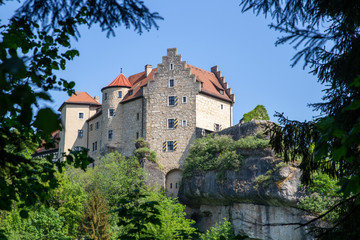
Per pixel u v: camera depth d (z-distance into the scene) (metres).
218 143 61.06
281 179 51.38
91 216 50.59
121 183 64.38
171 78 72.25
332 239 7.41
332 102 9.36
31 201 8.08
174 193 68.06
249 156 56.06
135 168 67.00
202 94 71.50
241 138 58.22
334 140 7.23
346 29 7.70
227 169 57.38
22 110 4.85
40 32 7.90
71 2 7.00
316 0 7.27
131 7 6.78
